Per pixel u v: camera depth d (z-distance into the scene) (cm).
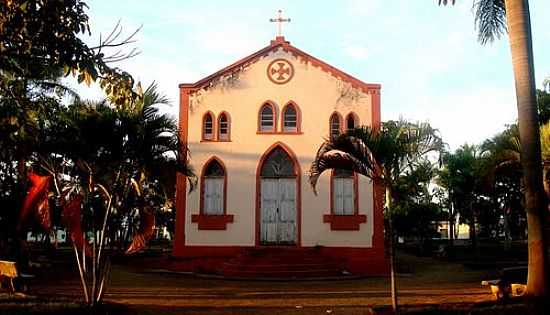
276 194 2636
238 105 2689
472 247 3894
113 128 1268
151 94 1300
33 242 4216
